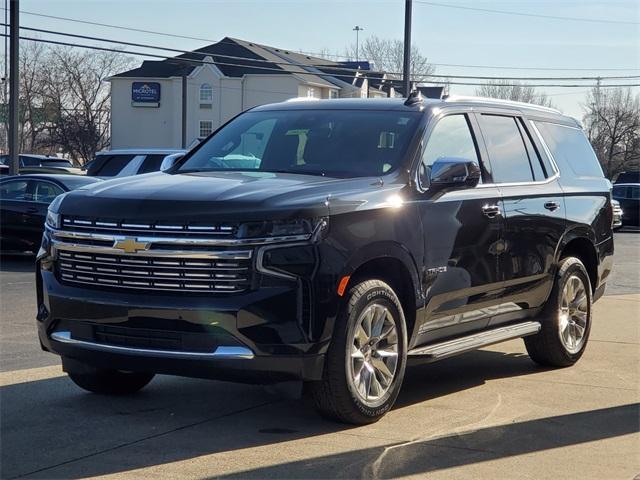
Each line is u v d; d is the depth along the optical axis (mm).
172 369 5160
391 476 4668
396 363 5719
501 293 6801
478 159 6797
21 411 5953
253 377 5090
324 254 5152
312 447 5160
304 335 5078
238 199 5168
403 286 5875
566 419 5895
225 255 5023
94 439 5312
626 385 6977
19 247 16406
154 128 66875
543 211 7270
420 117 6449
